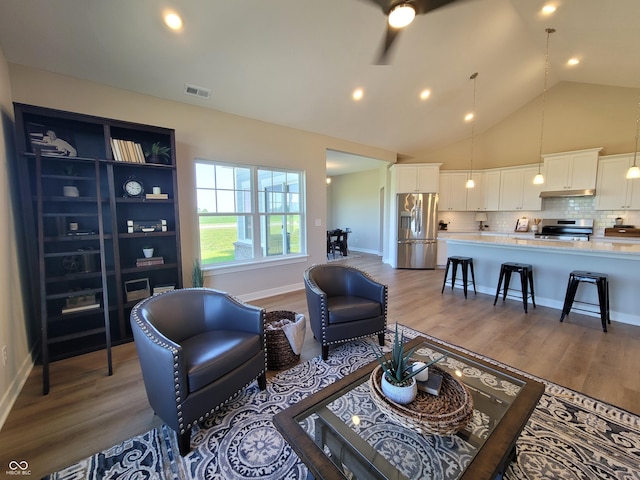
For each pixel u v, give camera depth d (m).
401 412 1.19
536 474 1.37
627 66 4.13
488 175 6.35
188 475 1.39
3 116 2.23
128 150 2.73
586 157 5.02
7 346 1.99
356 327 2.50
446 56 3.69
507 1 3.11
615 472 1.38
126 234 2.78
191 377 1.51
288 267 4.54
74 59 2.56
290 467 1.44
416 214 6.24
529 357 2.46
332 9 2.62
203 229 3.70
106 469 1.43
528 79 5.00
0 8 2.05
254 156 4.03
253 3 2.42
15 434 1.66
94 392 2.06
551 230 5.55
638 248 3.18
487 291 4.41
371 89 3.94
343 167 8.15
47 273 2.56
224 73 3.08
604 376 2.17
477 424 1.32
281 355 2.31
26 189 2.28
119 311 2.78
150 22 2.38
